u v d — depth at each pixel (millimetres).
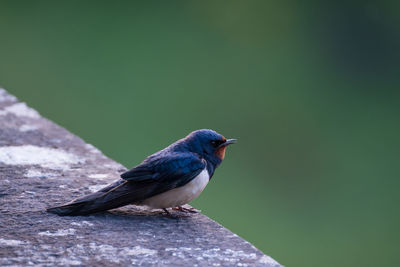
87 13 21000
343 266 15492
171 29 21234
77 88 18953
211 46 20969
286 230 16359
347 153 18781
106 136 17781
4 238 4910
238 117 19188
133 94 18812
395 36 22203
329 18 22594
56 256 4652
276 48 21641
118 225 5281
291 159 18766
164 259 4672
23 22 20609
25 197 5816
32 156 7023
